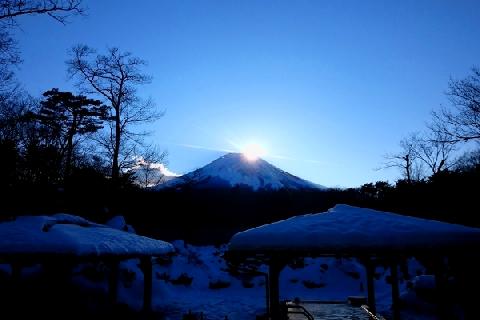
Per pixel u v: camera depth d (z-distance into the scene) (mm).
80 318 17016
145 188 38594
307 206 47875
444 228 11211
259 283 31078
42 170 27359
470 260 13961
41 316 13852
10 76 27344
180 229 42938
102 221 27719
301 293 28406
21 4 18250
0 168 19781
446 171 28109
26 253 11578
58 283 11945
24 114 36188
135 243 15484
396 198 33438
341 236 10922
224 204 47656
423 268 29859
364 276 31516
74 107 39219
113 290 18562
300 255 11141
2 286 16984
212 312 21688
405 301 19500
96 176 29609
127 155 34031
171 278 30281
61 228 13688
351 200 45250
